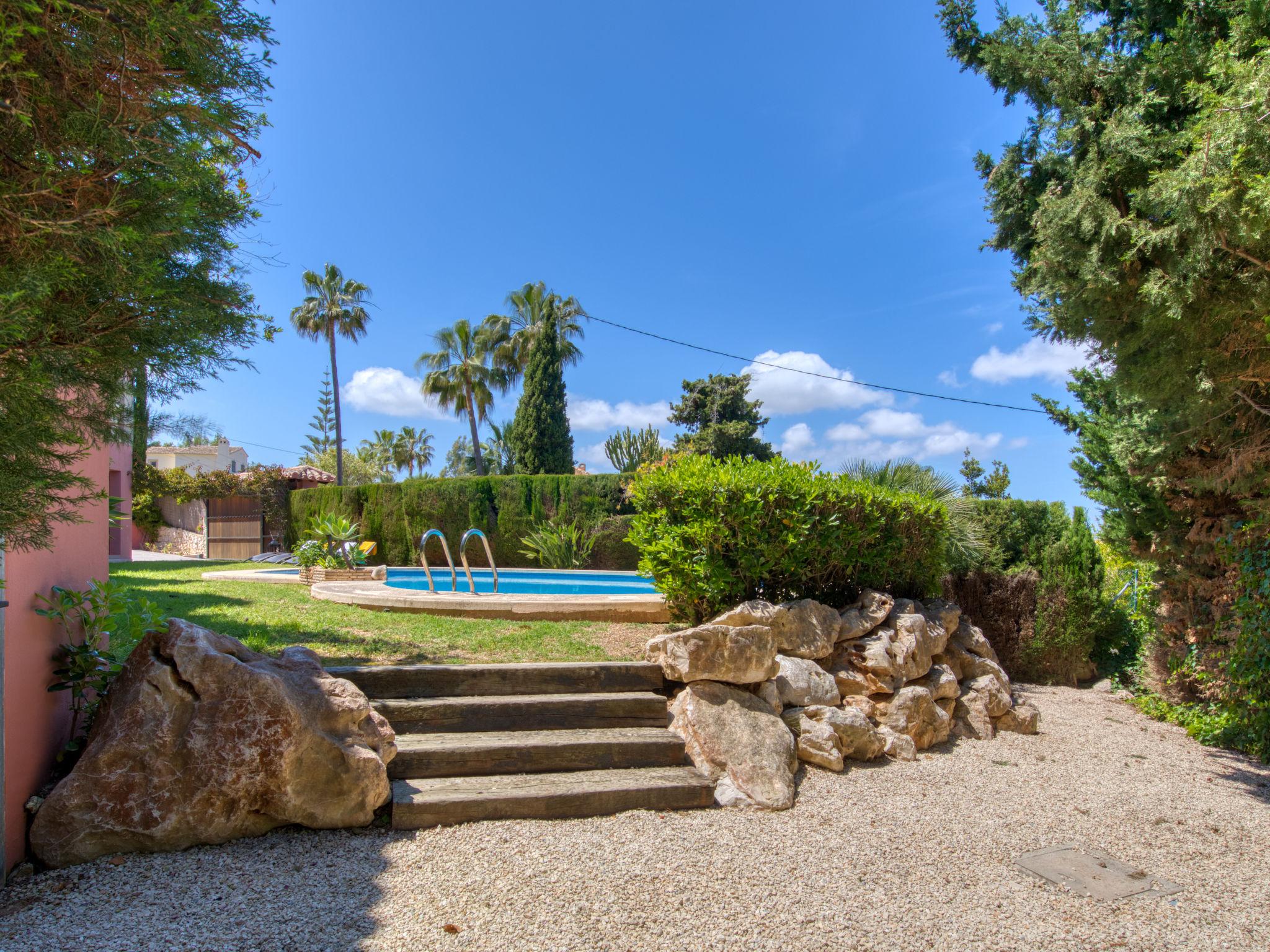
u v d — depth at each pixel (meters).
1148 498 6.62
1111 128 4.75
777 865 3.28
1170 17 5.64
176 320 2.25
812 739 4.68
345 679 4.36
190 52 2.10
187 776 3.10
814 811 3.97
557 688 4.75
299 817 3.26
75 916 2.58
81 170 1.93
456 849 3.24
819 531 5.68
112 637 4.46
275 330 2.61
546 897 2.87
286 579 11.27
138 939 2.45
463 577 13.99
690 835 3.56
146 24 1.96
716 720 4.47
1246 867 3.57
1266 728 5.56
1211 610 6.32
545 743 4.07
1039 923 2.91
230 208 2.51
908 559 6.46
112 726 3.11
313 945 2.47
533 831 3.49
